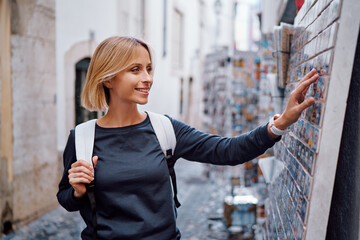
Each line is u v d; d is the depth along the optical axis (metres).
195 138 1.42
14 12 4.22
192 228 4.55
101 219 1.33
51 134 5.09
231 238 4.17
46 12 4.82
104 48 1.32
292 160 1.21
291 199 1.14
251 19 19.16
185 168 8.81
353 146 0.95
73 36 5.50
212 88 7.18
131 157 1.33
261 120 4.01
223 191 6.41
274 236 1.46
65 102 5.40
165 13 10.10
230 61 5.95
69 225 4.60
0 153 4.14
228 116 5.89
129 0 7.63
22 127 4.45
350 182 0.97
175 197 1.40
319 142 0.88
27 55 4.48
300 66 1.27
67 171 1.40
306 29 1.22
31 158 4.65
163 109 10.55
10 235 4.17
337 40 0.83
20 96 4.39
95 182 1.31
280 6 2.59
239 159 1.33
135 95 1.31
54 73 5.08
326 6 0.94
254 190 5.05
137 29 8.21
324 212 0.89
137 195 1.31
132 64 1.29
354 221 0.92
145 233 1.30
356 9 0.82
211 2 16.86
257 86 5.73
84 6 5.76
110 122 1.40
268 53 3.97
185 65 13.00
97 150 1.35
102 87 1.39
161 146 1.38
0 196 4.11
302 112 1.15
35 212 4.78
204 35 15.72
